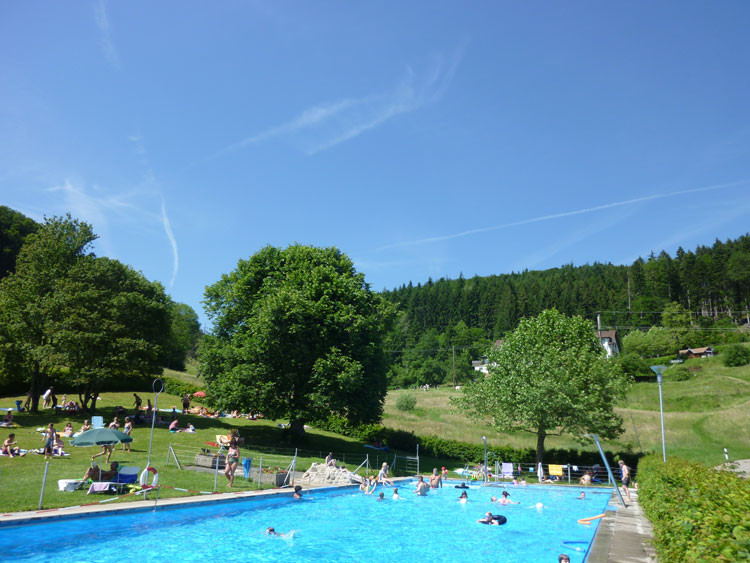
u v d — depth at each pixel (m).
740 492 8.13
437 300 183.62
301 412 37.72
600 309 154.00
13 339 41.09
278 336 36.38
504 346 43.28
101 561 12.55
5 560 12.14
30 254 44.75
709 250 185.62
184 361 101.88
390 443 51.31
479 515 23.44
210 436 37.75
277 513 20.78
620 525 17.78
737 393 75.00
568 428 37.28
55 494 17.89
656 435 52.34
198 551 14.13
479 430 56.56
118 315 42.09
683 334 121.94
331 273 41.69
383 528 19.56
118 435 20.69
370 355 39.97
